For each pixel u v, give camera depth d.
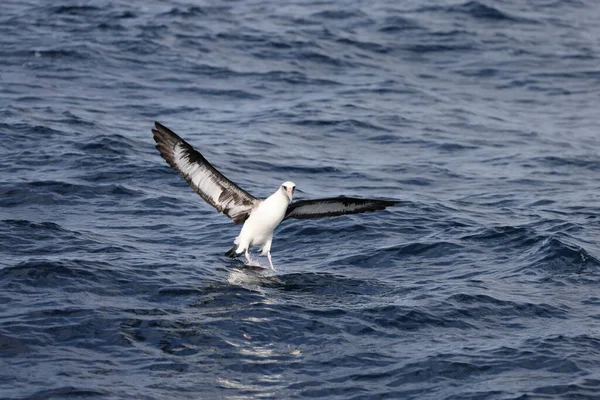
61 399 11.71
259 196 21.27
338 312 14.66
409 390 12.39
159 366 12.72
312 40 35.66
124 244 17.48
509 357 13.27
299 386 12.42
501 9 40.94
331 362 13.09
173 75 31.28
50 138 23.69
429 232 18.95
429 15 39.72
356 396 12.21
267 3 40.56
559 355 13.31
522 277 16.45
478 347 13.60
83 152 22.80
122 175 21.58
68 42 33.03
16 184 20.34
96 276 15.49
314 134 26.78
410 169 24.12
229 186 15.53
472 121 28.92
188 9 38.16
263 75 31.92
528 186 22.97
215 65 32.47
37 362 12.59
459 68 34.53
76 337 13.35
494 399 12.13
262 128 26.89
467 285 15.95
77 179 21.02
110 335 13.48
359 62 34.19
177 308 14.59
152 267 16.22
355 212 16.23
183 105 28.61
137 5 38.53
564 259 17.14
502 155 25.72
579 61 35.78
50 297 14.54
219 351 13.22
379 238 18.58
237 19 37.75
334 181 22.84
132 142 24.02
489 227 19.03
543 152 26.03
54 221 18.55
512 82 33.41
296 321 14.28
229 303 14.86
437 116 29.20
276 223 15.95
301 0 41.31
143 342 13.36
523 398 12.15
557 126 28.97
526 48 36.84
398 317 14.55
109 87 29.58
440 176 23.64
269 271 16.66
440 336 14.01
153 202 20.14
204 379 12.47
